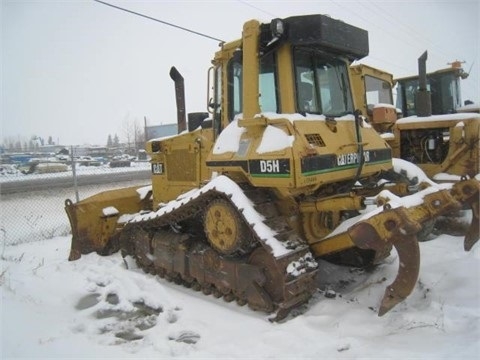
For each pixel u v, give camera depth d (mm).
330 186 4684
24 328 3922
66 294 5152
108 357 3490
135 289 5168
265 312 4238
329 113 4742
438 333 3480
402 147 8047
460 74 9859
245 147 4297
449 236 6520
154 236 5602
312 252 4609
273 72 4379
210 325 4094
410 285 3508
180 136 5855
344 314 4008
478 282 4324
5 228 8977
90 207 6605
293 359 3312
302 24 4039
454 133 7199
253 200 4254
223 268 4512
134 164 23547
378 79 8961
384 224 3445
